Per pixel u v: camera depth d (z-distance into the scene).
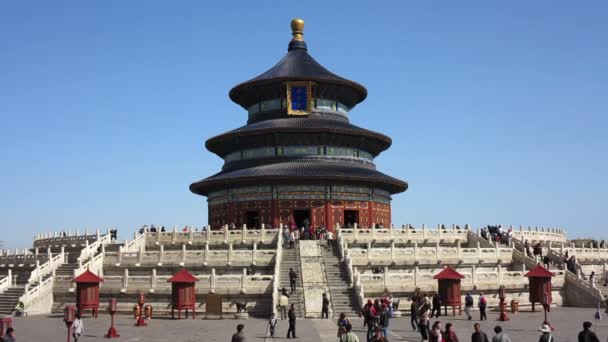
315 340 47.50
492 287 71.62
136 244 81.31
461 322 58.53
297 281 68.88
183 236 83.00
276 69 117.31
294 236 82.44
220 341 47.19
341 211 103.12
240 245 81.25
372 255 74.69
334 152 109.38
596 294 73.50
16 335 50.75
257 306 66.44
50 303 70.75
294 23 125.69
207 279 67.19
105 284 69.06
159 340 47.94
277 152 108.31
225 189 107.12
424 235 86.00
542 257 84.88
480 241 85.06
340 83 114.12
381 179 104.38
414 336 49.09
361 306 63.66
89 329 54.72
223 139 110.50
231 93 118.06
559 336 48.50
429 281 68.94
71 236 99.31
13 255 86.44
